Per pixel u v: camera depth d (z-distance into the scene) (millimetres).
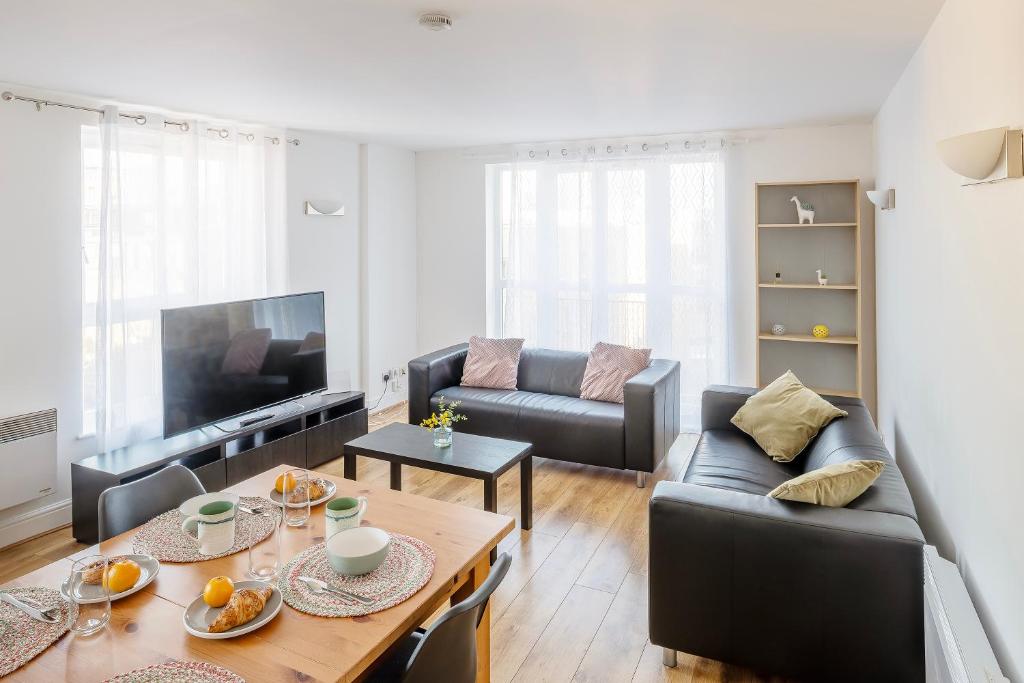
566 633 2523
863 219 4645
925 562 1938
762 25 2531
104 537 1955
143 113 3883
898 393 3512
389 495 2180
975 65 1916
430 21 2396
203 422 3756
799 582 2021
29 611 1481
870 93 3693
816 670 2037
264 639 1391
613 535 3389
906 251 3172
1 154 3285
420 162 6117
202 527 1731
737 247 5043
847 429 2932
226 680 1248
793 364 4945
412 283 6188
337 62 3000
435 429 3510
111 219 3652
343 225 5402
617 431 4047
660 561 2207
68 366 3592
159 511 2113
